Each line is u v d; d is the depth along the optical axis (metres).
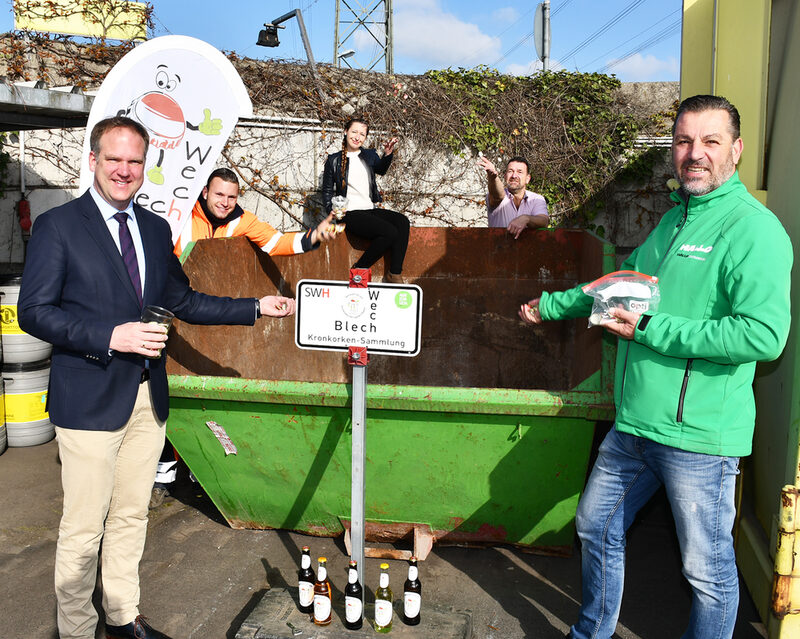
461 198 7.25
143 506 2.51
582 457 2.75
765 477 2.81
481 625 2.75
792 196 2.55
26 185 5.97
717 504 2.06
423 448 2.82
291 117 6.80
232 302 2.68
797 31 2.65
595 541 2.35
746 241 1.95
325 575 2.47
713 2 3.54
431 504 3.03
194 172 3.86
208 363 3.44
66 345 2.09
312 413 2.80
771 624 2.43
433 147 7.16
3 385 4.52
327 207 5.31
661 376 2.08
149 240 2.38
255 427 2.91
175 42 3.76
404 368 4.67
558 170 7.29
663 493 3.92
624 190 7.32
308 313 2.35
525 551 3.22
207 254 3.52
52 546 3.33
